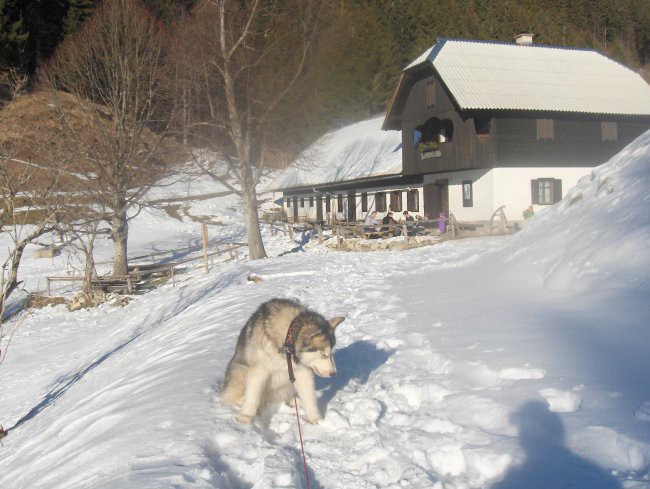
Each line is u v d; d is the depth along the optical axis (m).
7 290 11.01
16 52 48.56
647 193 10.35
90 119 28.75
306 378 5.09
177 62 30.58
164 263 34.72
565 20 96.69
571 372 5.22
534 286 9.93
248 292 14.60
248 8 31.30
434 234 29.48
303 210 50.28
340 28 58.97
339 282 15.11
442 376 5.82
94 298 24.75
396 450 4.34
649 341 5.66
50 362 16.55
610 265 8.81
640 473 3.46
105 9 33.91
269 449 4.55
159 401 5.99
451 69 32.38
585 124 33.06
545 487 3.48
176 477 3.95
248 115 29.34
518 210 31.47
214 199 58.16
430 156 33.97
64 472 4.93
